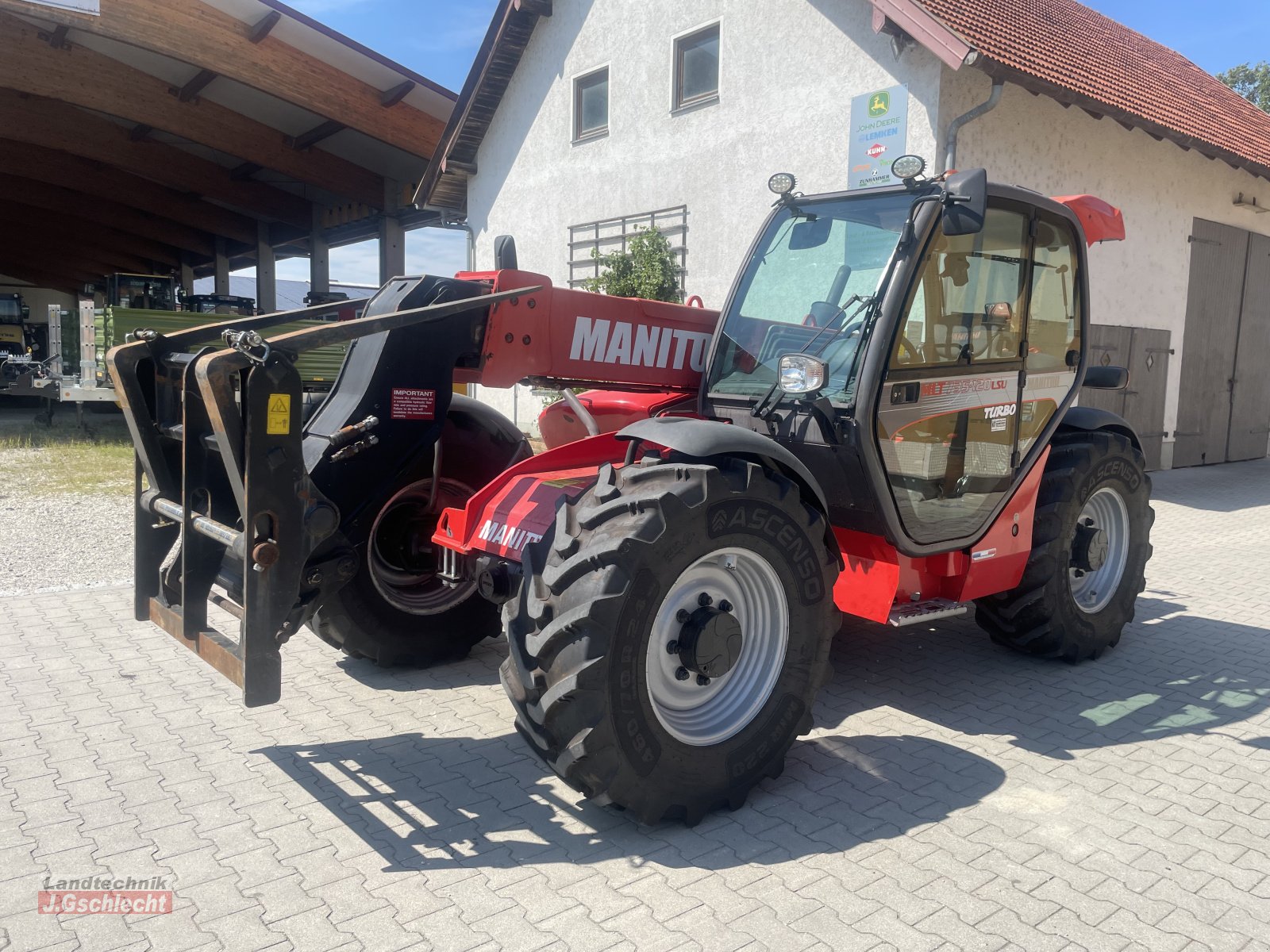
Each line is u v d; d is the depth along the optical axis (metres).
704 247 11.52
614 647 2.66
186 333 3.45
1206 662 4.53
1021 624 4.33
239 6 14.10
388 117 16.47
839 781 3.23
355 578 4.01
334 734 3.55
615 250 12.85
